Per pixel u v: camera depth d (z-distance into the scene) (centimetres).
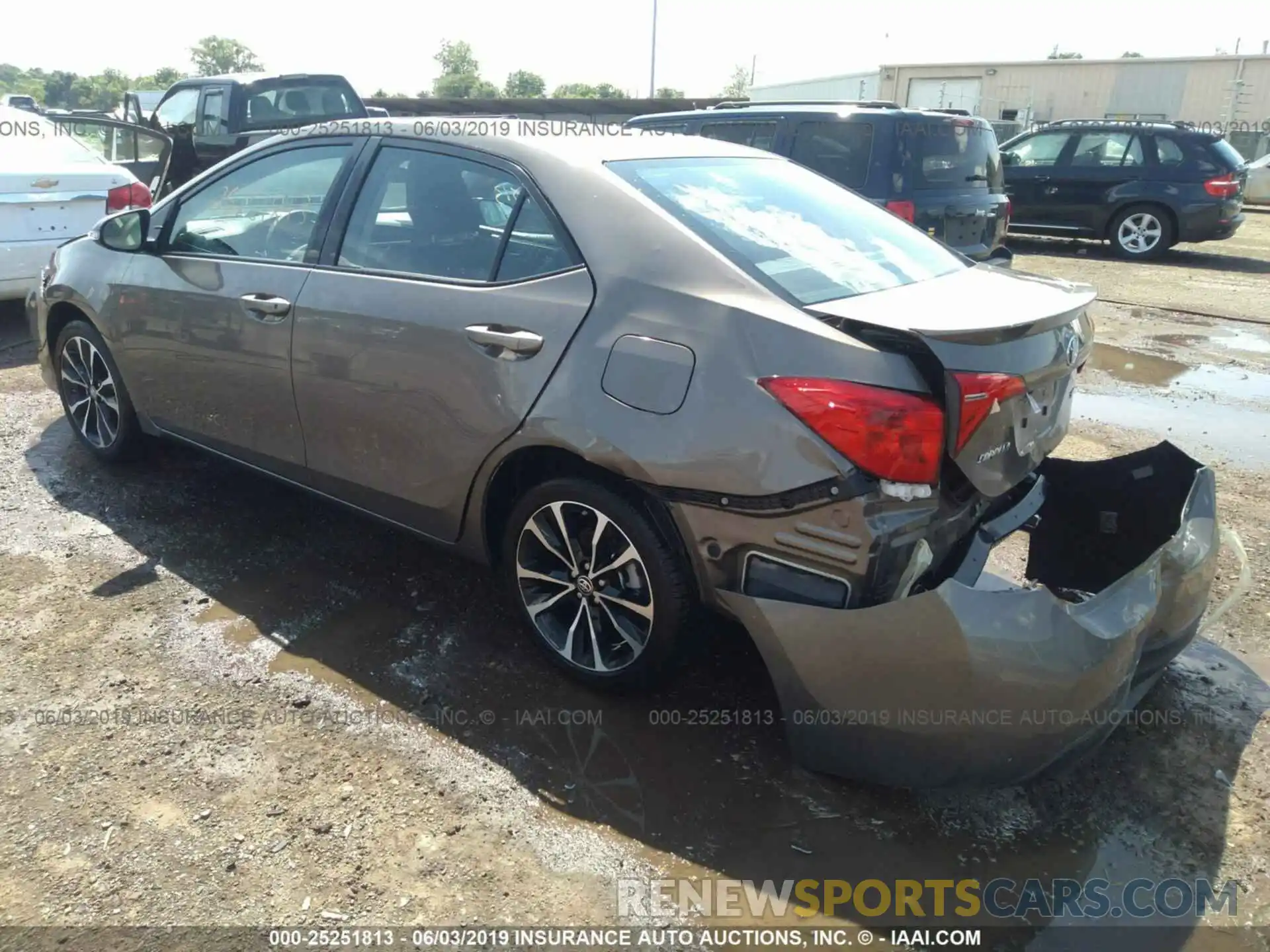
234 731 276
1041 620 225
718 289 252
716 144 350
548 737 278
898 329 226
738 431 239
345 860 232
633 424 255
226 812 246
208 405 381
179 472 454
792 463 232
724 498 243
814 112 771
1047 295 274
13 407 537
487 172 303
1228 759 276
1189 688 308
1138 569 250
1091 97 2689
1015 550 380
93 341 431
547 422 270
